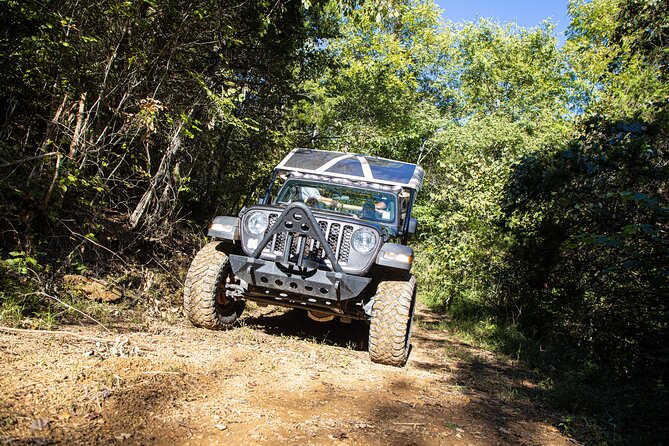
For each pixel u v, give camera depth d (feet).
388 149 67.41
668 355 17.99
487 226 32.37
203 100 24.32
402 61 77.97
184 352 13.29
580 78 81.35
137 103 20.34
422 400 12.91
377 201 19.61
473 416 12.25
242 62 34.24
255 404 10.37
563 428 12.55
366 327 21.54
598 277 24.26
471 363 19.47
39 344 11.48
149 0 19.72
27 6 17.39
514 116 80.64
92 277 18.92
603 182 24.04
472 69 94.94
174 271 23.71
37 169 17.48
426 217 47.24
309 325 21.12
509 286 30.78
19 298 13.98
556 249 26.86
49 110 20.13
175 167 25.22
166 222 24.34
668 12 33.65
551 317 27.63
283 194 19.80
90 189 21.75
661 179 22.50
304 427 9.48
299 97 41.73
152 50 21.42
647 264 18.08
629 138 23.93
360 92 62.90
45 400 8.48
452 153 63.41
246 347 15.20
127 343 12.75
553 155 25.46
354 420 10.36
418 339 23.21
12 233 17.25
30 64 18.54
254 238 15.99
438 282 36.04
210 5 22.94
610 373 19.97
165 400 9.61
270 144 38.52
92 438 7.58
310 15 39.78
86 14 19.36
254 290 16.49
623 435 12.70
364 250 15.56
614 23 37.52
